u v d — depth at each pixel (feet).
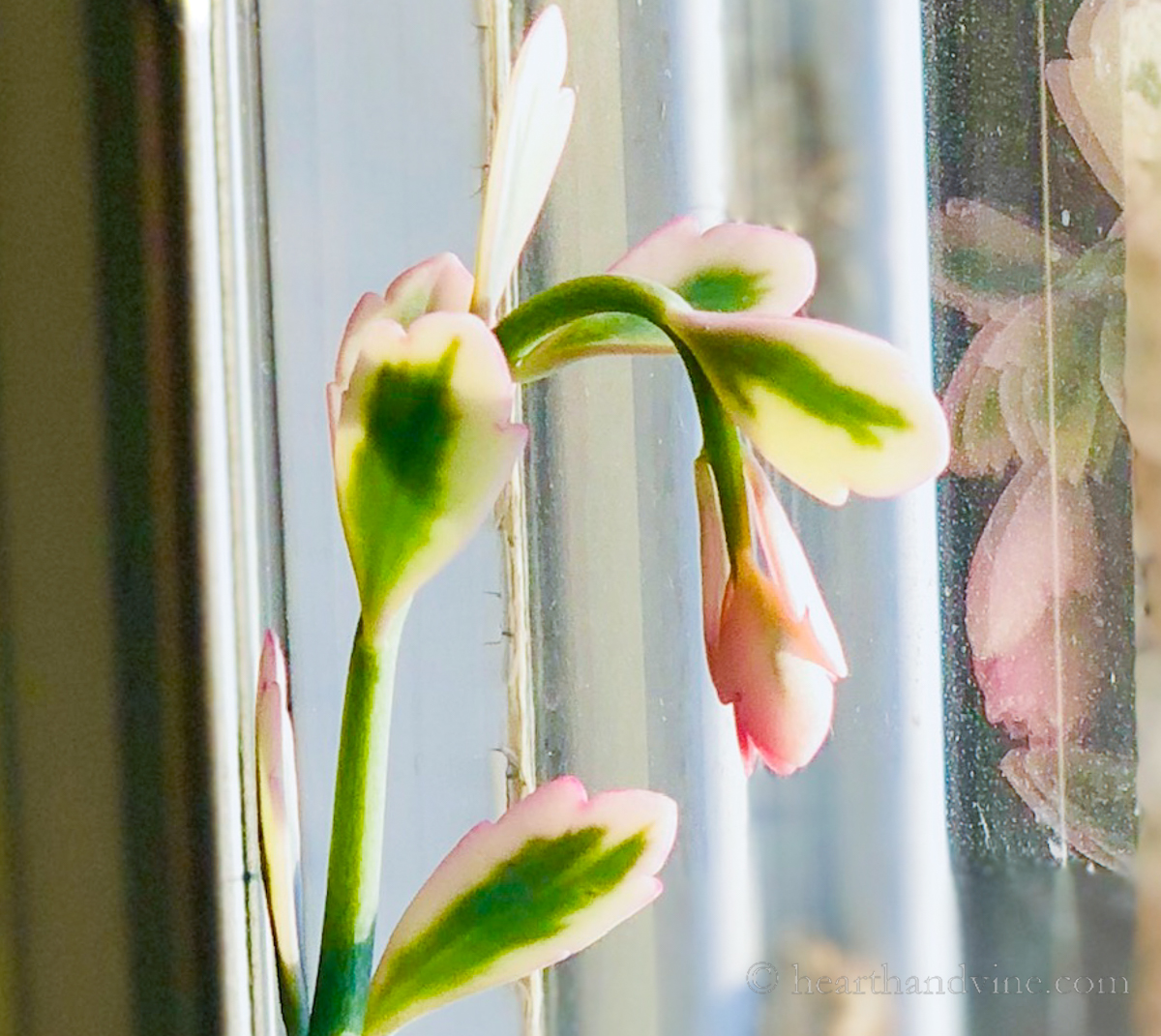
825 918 1.39
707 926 1.36
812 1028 1.38
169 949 1.23
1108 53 1.42
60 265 1.22
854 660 1.39
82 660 1.23
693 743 1.34
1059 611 1.41
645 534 1.33
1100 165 1.42
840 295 1.41
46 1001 1.22
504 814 1.24
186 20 1.23
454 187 1.30
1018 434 1.41
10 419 1.22
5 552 1.22
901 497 1.34
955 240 1.42
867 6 1.42
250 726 1.24
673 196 1.37
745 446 1.22
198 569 1.23
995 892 1.41
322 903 1.25
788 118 1.41
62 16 1.22
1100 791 1.42
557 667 1.31
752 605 1.21
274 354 1.28
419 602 1.27
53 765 1.23
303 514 1.27
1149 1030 1.40
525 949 1.24
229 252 1.24
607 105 1.33
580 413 1.32
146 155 1.22
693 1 1.38
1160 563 1.41
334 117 1.29
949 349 1.41
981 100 1.43
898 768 1.40
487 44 1.30
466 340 1.21
